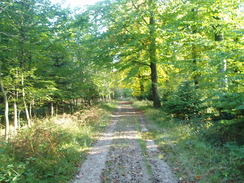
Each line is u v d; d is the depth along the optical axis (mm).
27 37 11172
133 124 12836
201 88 11438
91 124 12211
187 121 10375
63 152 6629
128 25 15859
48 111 21000
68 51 14969
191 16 12469
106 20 16609
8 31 10750
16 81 10414
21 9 10641
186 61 12484
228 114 8258
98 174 5531
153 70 19047
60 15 13273
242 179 4430
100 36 16469
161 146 7648
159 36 14930
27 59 12750
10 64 11945
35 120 13797
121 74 25453
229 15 10992
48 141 6996
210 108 10461
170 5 15148
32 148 6043
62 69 15914
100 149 7762
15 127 10797
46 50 13102
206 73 11336
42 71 15312
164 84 19797
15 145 6121
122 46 16938
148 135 9641
